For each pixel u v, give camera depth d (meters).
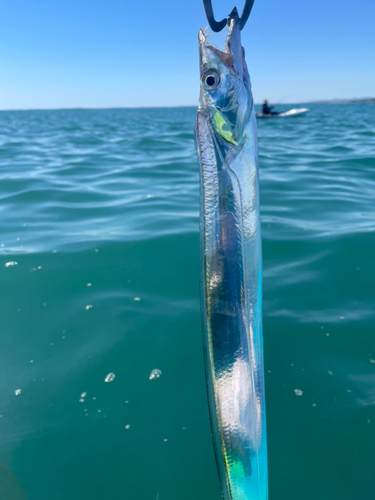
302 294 1.95
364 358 1.50
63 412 1.30
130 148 7.56
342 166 5.08
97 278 2.12
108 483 1.07
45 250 2.45
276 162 5.48
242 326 0.36
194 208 3.30
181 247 2.49
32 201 3.59
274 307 1.85
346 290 1.97
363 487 1.04
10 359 1.54
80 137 10.46
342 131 10.42
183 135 10.24
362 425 1.21
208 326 0.36
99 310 1.84
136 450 1.17
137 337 1.66
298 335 1.64
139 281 2.10
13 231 2.81
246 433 0.35
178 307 1.86
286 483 1.06
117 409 1.31
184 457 1.14
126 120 21.80
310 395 1.34
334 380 1.40
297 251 2.43
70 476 1.09
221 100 0.39
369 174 4.59
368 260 2.25
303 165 5.21
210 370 0.36
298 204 3.39
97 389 1.39
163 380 1.43
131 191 3.93
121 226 2.89
